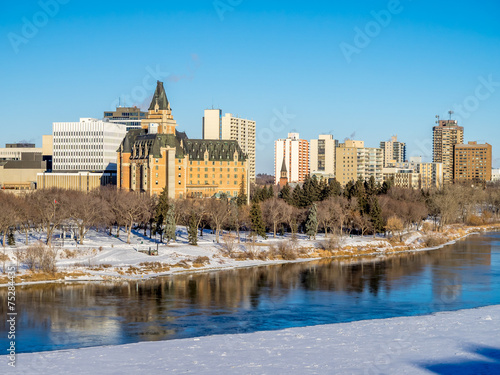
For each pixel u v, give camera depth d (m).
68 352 93.00
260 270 195.88
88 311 136.62
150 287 164.62
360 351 92.31
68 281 170.50
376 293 159.38
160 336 116.81
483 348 93.94
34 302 144.75
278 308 141.12
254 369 83.69
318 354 90.88
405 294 158.12
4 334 117.62
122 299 149.12
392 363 86.44
